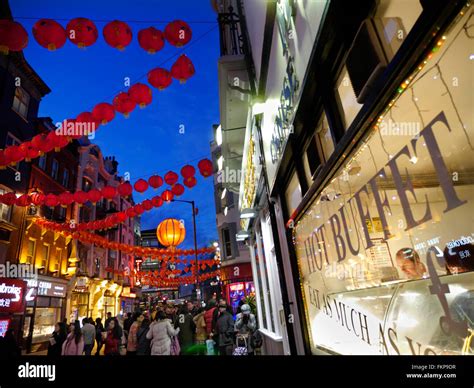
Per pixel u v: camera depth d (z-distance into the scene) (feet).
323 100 9.08
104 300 104.88
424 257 5.65
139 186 25.71
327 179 8.73
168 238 28.09
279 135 13.47
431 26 4.31
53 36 12.03
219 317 26.21
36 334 59.36
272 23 13.57
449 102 5.02
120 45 13.02
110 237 113.29
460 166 4.88
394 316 6.56
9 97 57.16
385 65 5.82
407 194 5.85
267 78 16.16
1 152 19.27
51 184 71.15
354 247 8.51
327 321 10.81
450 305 5.09
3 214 54.39
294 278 13.71
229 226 82.64
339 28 7.50
